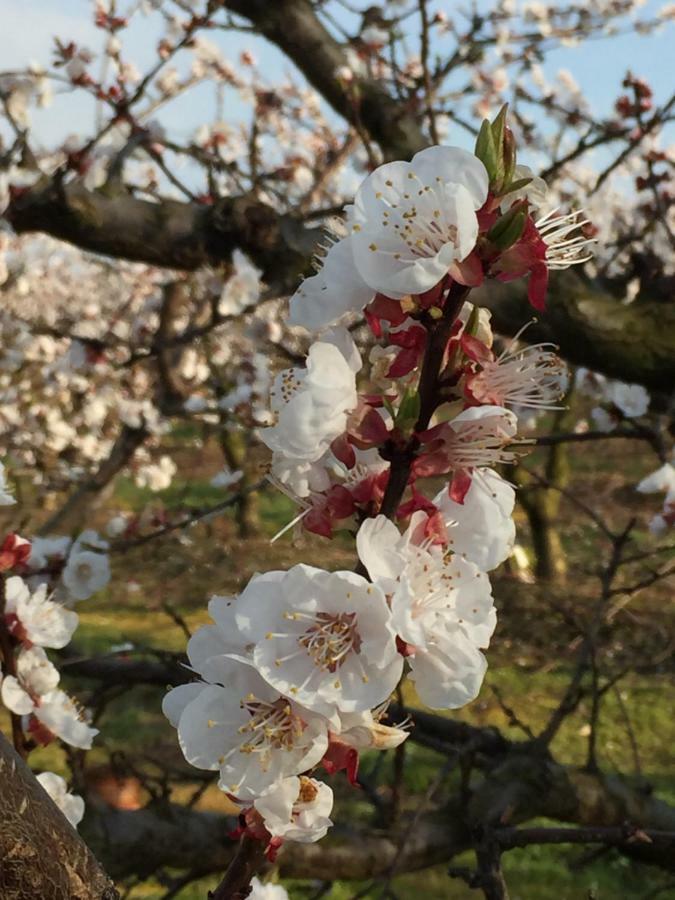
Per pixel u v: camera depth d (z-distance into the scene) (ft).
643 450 57.00
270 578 3.49
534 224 3.61
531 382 3.64
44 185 12.44
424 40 11.96
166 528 13.73
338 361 3.57
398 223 3.53
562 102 31.73
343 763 3.47
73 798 6.23
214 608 3.67
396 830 10.36
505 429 3.61
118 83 16.17
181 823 10.14
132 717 25.54
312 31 14.16
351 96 12.87
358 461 3.80
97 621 33.94
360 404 3.61
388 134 14.34
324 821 3.61
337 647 3.35
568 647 11.78
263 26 14.12
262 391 23.34
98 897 3.21
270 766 3.44
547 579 35.53
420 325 3.63
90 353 19.69
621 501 48.78
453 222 3.50
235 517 43.14
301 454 3.57
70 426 36.78
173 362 21.25
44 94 16.07
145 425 18.42
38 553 11.35
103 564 10.90
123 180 12.95
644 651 28.94
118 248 12.72
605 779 11.10
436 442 3.58
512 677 27.61
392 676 3.32
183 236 12.70
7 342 31.45
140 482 34.73
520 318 11.40
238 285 15.48
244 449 37.11
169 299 21.49
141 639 31.89
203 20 13.44
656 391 12.01
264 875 9.50
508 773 10.77
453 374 3.61
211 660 3.59
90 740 6.31
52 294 50.34
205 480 52.80
